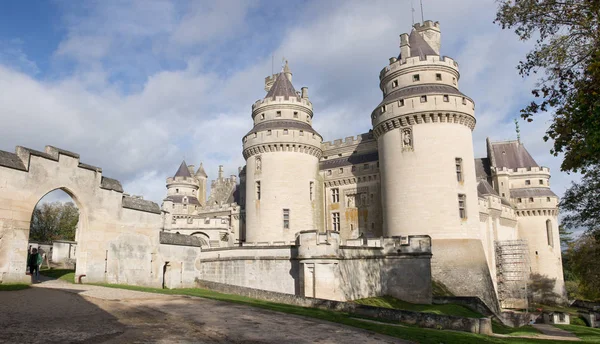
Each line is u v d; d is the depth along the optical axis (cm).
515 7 1503
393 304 2941
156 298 1673
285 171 4634
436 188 3759
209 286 2669
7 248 1784
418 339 1319
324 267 2584
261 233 4547
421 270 3094
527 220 5931
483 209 4875
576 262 4341
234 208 6091
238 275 3080
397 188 3928
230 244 3978
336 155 5278
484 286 3547
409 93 3972
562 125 1425
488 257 4828
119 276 2298
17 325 1027
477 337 1545
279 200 4566
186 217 5994
